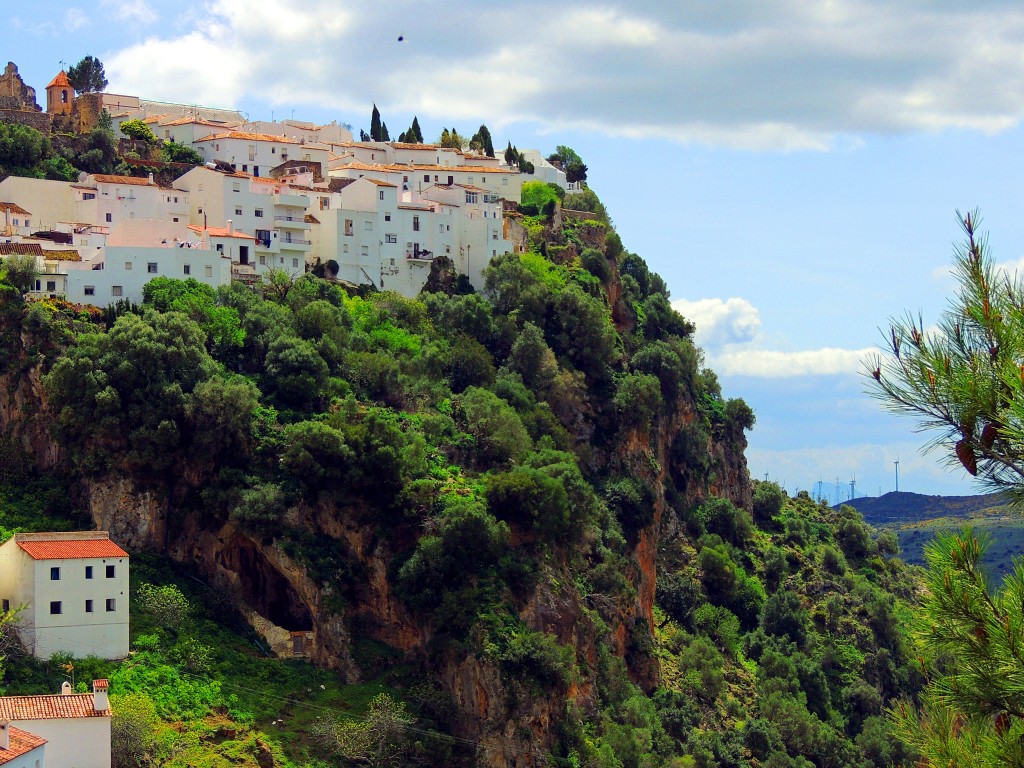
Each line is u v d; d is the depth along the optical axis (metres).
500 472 198.38
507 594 177.88
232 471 179.50
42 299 198.62
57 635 152.25
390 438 186.25
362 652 174.25
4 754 109.94
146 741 140.12
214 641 167.12
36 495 178.38
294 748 153.50
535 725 169.38
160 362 181.88
